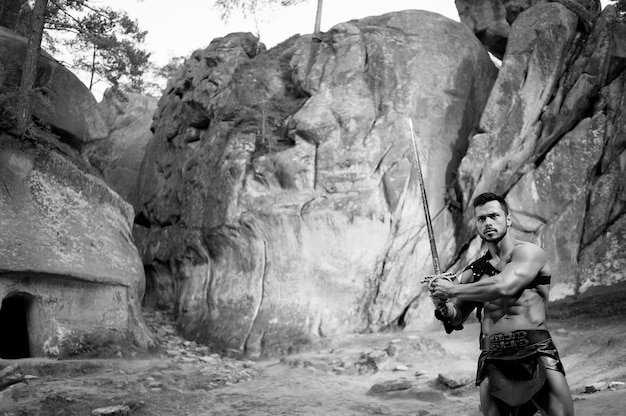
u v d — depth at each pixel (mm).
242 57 18969
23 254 11086
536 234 13516
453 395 8703
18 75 13898
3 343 12977
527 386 3635
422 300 13711
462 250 14109
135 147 23812
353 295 13867
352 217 13945
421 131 15047
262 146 15836
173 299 16812
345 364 10969
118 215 13914
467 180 14266
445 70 15867
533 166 14023
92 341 11625
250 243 14828
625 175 12852
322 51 16719
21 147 12047
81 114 15172
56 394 8141
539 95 14531
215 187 15914
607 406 6449
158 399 8477
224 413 7883
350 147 14734
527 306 3766
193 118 18625
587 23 14969
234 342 13797
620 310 11953
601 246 12766
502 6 18031
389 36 16234
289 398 8711
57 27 14438
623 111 13430
